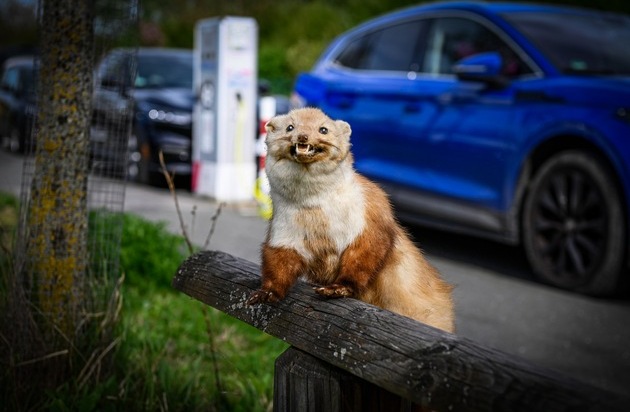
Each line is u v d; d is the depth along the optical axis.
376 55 9.09
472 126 7.60
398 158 8.34
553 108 6.95
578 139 6.92
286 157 3.02
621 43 7.86
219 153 11.07
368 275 3.03
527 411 1.77
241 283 2.97
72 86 4.11
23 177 4.29
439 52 8.41
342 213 3.01
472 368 1.94
